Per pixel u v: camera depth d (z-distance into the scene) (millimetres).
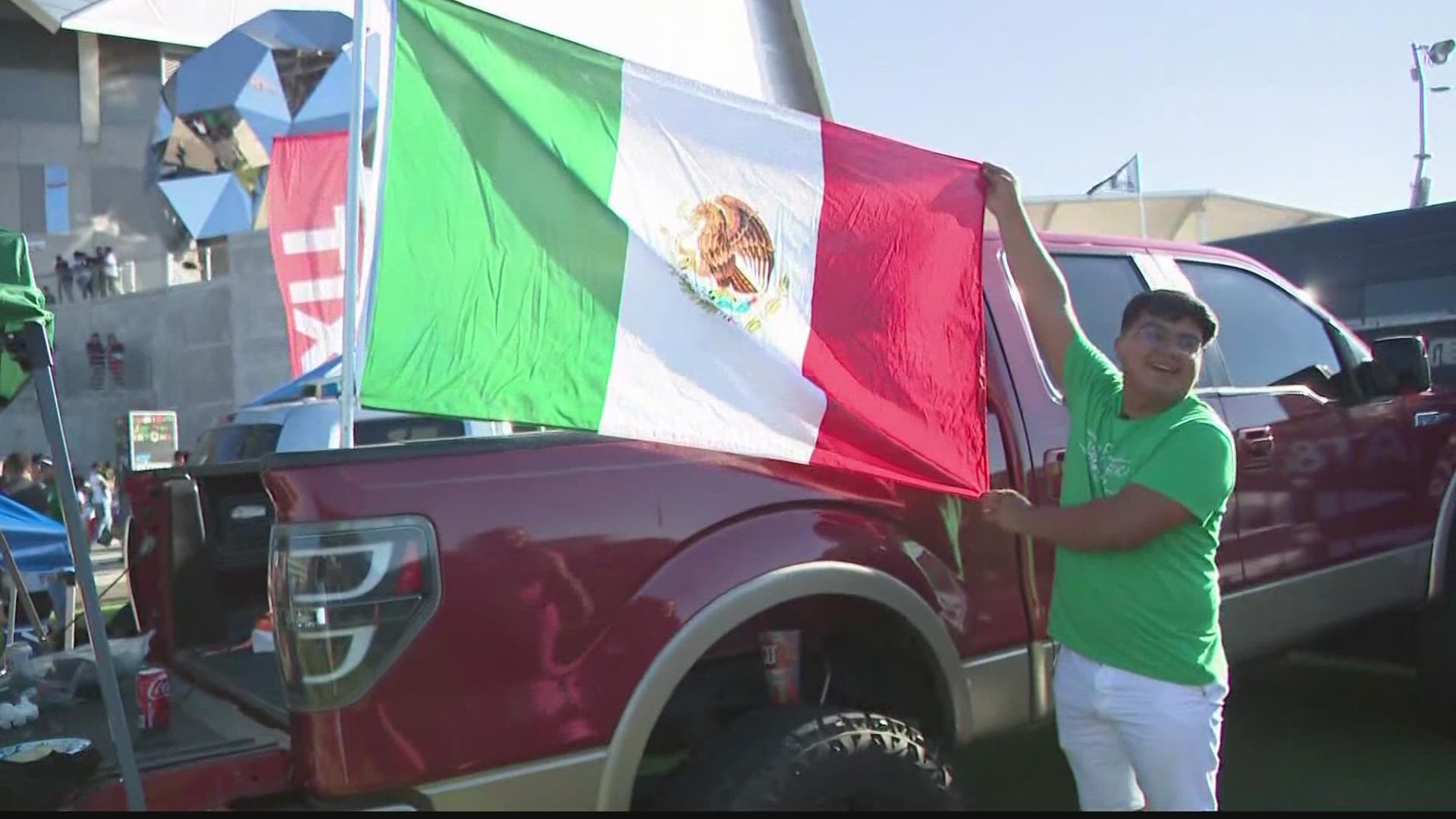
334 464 2221
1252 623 3619
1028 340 3293
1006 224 3041
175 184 21828
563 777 2291
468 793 2205
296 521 2184
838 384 2791
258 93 19297
